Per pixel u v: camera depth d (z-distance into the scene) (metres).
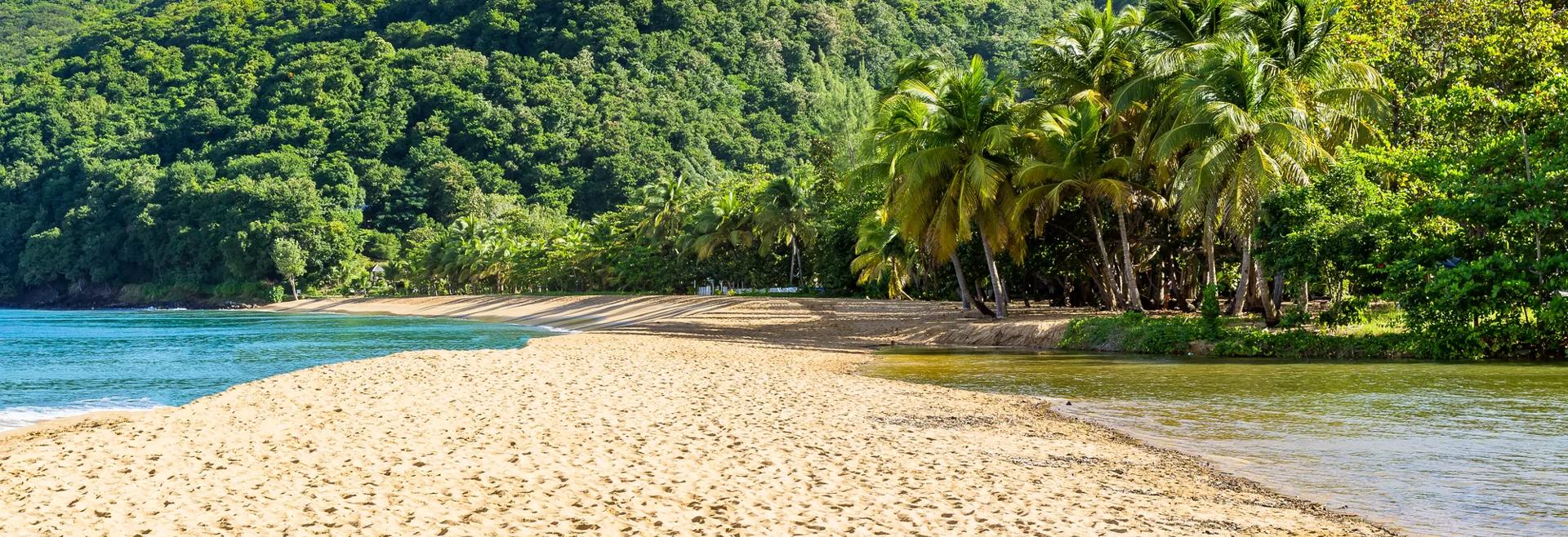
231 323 81.62
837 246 67.00
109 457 12.70
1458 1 36.12
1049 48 38.28
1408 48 36.03
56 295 169.00
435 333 57.44
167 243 160.88
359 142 187.25
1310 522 9.28
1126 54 37.12
